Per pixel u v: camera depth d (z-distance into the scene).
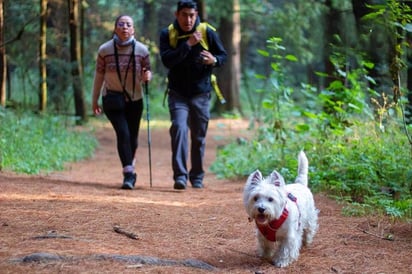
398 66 10.34
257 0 33.56
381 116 11.76
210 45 11.51
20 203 8.95
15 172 12.51
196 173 12.11
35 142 15.38
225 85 32.72
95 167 15.98
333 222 8.59
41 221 7.89
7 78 22.69
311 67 29.80
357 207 9.34
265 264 6.77
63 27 24.17
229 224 8.34
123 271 6.02
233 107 32.88
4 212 8.27
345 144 12.27
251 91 41.22
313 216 7.41
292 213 6.68
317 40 23.31
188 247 7.19
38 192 10.05
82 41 24.56
